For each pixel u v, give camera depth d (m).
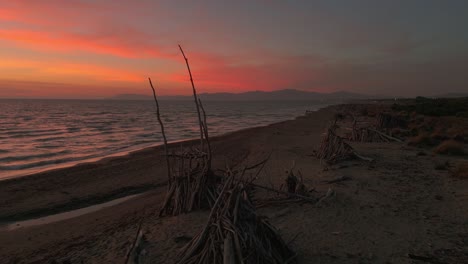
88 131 34.97
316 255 5.00
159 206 8.71
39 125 42.94
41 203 10.23
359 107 83.38
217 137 28.72
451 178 10.05
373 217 6.73
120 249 5.77
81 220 8.35
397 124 27.25
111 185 12.35
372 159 13.30
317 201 7.70
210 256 4.07
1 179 13.34
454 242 5.38
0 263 5.94
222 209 4.35
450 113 39.69
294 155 16.47
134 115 72.62
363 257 4.92
